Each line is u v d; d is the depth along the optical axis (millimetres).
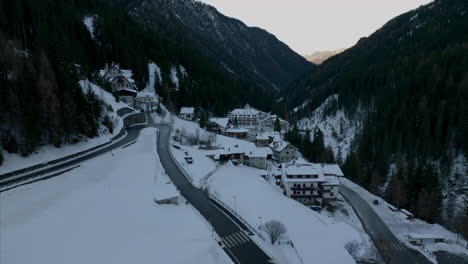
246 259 40844
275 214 56531
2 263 30641
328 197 73938
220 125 123688
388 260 51438
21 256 32281
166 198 52594
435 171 85438
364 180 92562
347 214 68062
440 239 57906
